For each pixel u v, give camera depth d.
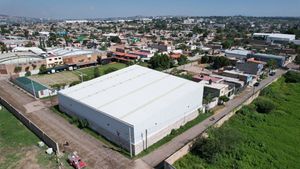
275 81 80.75
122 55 120.31
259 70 83.44
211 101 56.44
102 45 156.12
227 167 35.31
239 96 66.25
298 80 81.19
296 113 55.38
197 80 71.06
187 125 47.78
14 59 97.06
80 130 45.31
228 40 170.25
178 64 109.38
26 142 40.78
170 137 42.94
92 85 53.97
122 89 50.34
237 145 40.16
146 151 38.44
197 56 127.62
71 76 90.31
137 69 62.22
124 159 36.25
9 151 38.12
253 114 53.06
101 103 44.69
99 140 41.72
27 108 57.06
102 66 109.31
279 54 119.38
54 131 44.91
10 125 47.53
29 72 93.00
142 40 190.62
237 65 86.44
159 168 34.00
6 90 71.94
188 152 37.59
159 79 54.94
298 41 155.50
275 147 41.03
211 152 35.78
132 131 36.25
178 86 50.81
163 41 172.88
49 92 66.50
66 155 37.03
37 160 35.53
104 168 33.97
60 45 165.88
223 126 47.16
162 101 43.88
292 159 37.81
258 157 38.00
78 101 46.50
